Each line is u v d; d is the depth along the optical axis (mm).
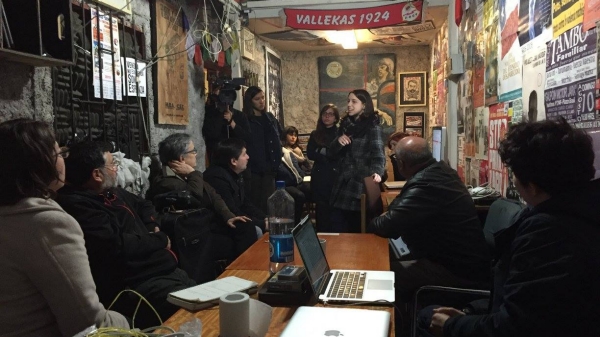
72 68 2590
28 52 2016
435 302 2391
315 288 1598
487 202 2988
